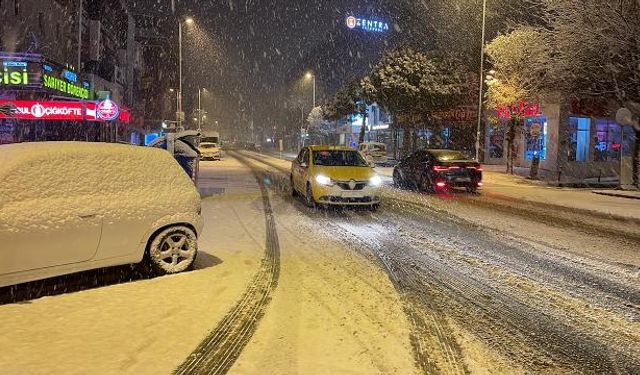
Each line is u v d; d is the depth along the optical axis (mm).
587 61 23109
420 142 49312
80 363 4410
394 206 14914
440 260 8492
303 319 5594
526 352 4969
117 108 28141
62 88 30500
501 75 27547
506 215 13648
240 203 14906
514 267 8125
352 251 8961
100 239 6469
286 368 4430
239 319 5539
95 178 6586
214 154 42562
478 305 6289
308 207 14180
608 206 16062
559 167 31062
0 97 28922
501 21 32438
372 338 5152
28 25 30594
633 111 22719
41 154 6246
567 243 10062
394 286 6938
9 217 5762
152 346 4805
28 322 5336
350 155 14953
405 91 37844
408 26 46531
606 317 5988
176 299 6141
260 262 7992
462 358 4770
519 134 32156
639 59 21578
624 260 8711
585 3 22250
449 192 19391
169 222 7164
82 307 5816
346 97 49031
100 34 46688
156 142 12133
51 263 6098
